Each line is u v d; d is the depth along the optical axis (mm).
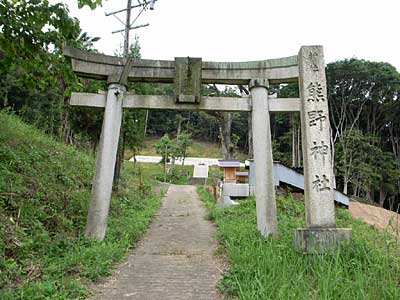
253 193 17656
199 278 6480
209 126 67188
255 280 5371
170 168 45969
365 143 33281
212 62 9938
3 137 12227
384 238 7547
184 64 9844
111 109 9531
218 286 5902
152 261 7641
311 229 7336
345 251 6805
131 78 10039
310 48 8727
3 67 8250
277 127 46969
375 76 34594
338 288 5059
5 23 7312
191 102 9734
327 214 7734
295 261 6578
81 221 9594
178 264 7418
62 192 10656
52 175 11719
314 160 8078
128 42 14633
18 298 4816
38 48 7879
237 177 23328
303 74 8594
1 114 15812
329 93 36719
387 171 33656
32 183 9844
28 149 12680
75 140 22562
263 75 9836
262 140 9500
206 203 19656
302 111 8555
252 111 9758
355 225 13875
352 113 37281
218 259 7766
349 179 33594
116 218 11492
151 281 6320
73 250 7367
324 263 5988
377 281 5344
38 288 5145
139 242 9523
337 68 35156
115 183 16109
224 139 27109
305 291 5031
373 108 37250
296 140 37750
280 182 17812
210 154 62000
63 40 8266
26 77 8555
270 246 7059
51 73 8492
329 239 7207
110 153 9305
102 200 8977
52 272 6047
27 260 6270
